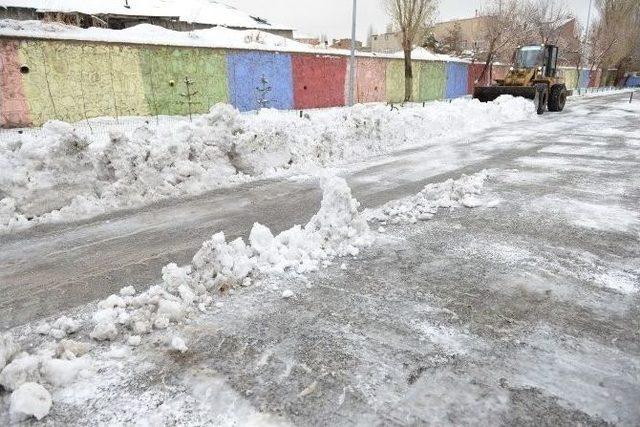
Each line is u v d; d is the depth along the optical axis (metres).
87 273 3.94
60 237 4.89
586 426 2.15
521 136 12.57
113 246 4.61
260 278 3.70
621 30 45.25
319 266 3.94
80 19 23.44
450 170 8.21
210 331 2.96
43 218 5.44
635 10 45.41
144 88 14.07
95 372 2.56
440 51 45.25
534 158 9.25
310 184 7.30
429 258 4.12
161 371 2.57
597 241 4.54
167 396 2.37
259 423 2.17
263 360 2.65
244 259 3.73
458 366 2.59
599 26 46.22
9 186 5.47
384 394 2.36
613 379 2.48
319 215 4.50
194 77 15.17
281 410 2.25
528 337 2.88
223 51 15.77
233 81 16.34
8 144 5.71
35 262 4.21
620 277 3.73
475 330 2.96
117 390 2.42
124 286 3.68
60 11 23.62
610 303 3.30
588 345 2.79
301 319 3.10
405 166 8.68
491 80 33.34
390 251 4.29
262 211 5.79
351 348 2.76
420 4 22.45
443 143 11.62
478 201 5.88
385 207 5.69
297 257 4.02
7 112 11.62
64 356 2.64
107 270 4.00
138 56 13.75
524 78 19.62
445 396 2.35
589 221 5.16
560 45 45.00
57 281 3.79
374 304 3.29
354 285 3.59
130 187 6.26
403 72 25.17
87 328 3.03
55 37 12.05
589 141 11.44
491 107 16.36
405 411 2.24
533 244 4.46
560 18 37.66
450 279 3.69
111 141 6.30
